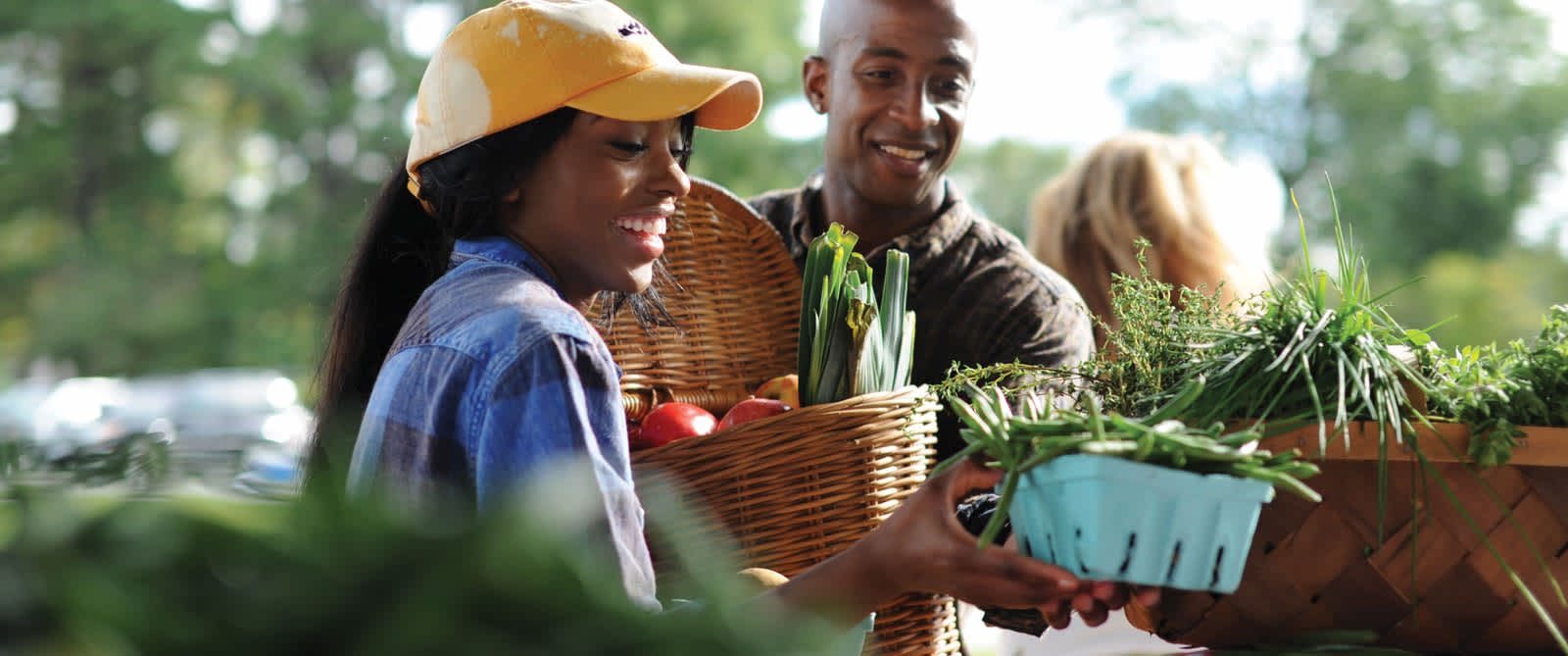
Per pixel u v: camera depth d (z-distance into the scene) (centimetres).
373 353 147
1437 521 117
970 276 209
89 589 44
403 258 147
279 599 46
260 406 709
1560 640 109
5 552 45
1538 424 118
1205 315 132
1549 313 126
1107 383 134
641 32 133
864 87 208
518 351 114
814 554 143
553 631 49
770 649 52
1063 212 285
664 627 50
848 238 154
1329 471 117
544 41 126
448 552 48
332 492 50
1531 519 117
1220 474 97
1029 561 100
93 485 63
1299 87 1911
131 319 1741
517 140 127
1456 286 1717
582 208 129
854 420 144
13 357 1744
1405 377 118
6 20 1688
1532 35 1848
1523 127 1841
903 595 145
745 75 136
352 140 1758
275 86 1700
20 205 1791
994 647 194
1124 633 177
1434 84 1844
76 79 1794
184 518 47
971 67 211
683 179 133
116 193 1825
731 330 187
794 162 1440
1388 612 118
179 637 45
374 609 48
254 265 1736
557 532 50
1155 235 271
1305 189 1875
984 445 106
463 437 115
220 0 1753
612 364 121
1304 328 120
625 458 118
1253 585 118
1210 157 286
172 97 1762
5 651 43
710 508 140
